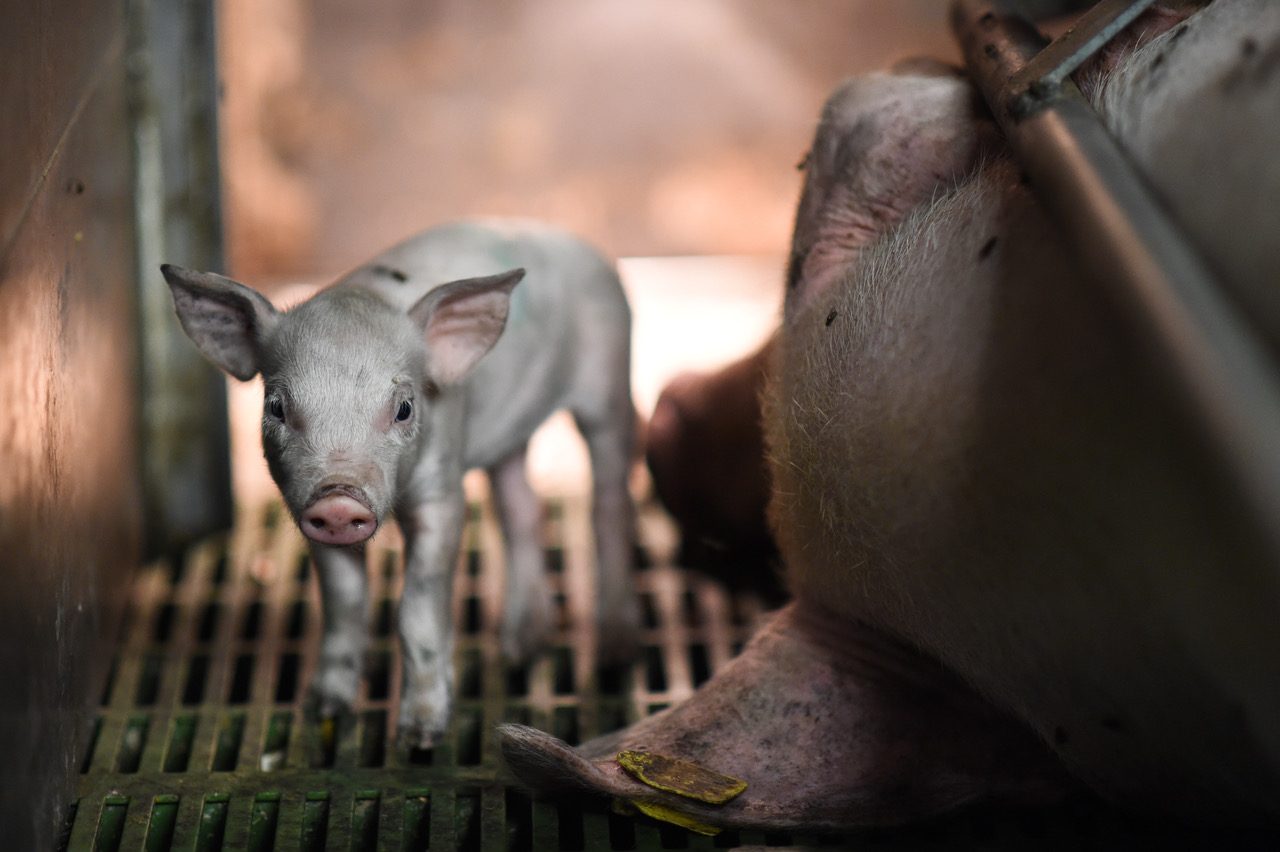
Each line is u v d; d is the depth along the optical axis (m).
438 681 0.93
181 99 1.11
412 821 0.89
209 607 1.12
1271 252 0.64
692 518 1.14
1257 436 0.58
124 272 1.07
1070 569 0.71
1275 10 0.70
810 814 0.84
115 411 1.03
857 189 0.92
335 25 2.53
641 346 1.62
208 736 0.95
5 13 0.73
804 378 0.86
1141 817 0.83
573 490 1.31
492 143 2.32
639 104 2.40
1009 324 0.74
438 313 0.90
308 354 0.85
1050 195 0.69
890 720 0.86
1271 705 0.66
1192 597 0.67
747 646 0.92
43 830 0.78
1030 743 0.85
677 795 0.83
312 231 2.07
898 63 1.00
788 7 2.52
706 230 2.15
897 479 0.78
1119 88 0.75
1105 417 0.69
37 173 0.79
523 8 2.58
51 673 0.81
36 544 0.78
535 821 0.86
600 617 1.06
